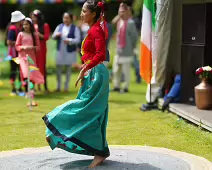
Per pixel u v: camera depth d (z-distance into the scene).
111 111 18.36
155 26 17.28
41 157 11.48
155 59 17.55
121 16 23.11
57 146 10.59
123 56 23.61
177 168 10.57
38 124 15.95
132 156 11.51
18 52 20.58
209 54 16.22
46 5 49.66
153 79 17.98
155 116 17.06
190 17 16.39
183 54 16.81
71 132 10.16
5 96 22.25
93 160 10.62
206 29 16.02
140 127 15.29
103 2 10.63
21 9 47.88
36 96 22.20
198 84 16.53
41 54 22.11
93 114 10.32
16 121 16.45
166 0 16.86
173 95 17.41
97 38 10.32
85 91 10.42
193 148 12.69
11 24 21.98
